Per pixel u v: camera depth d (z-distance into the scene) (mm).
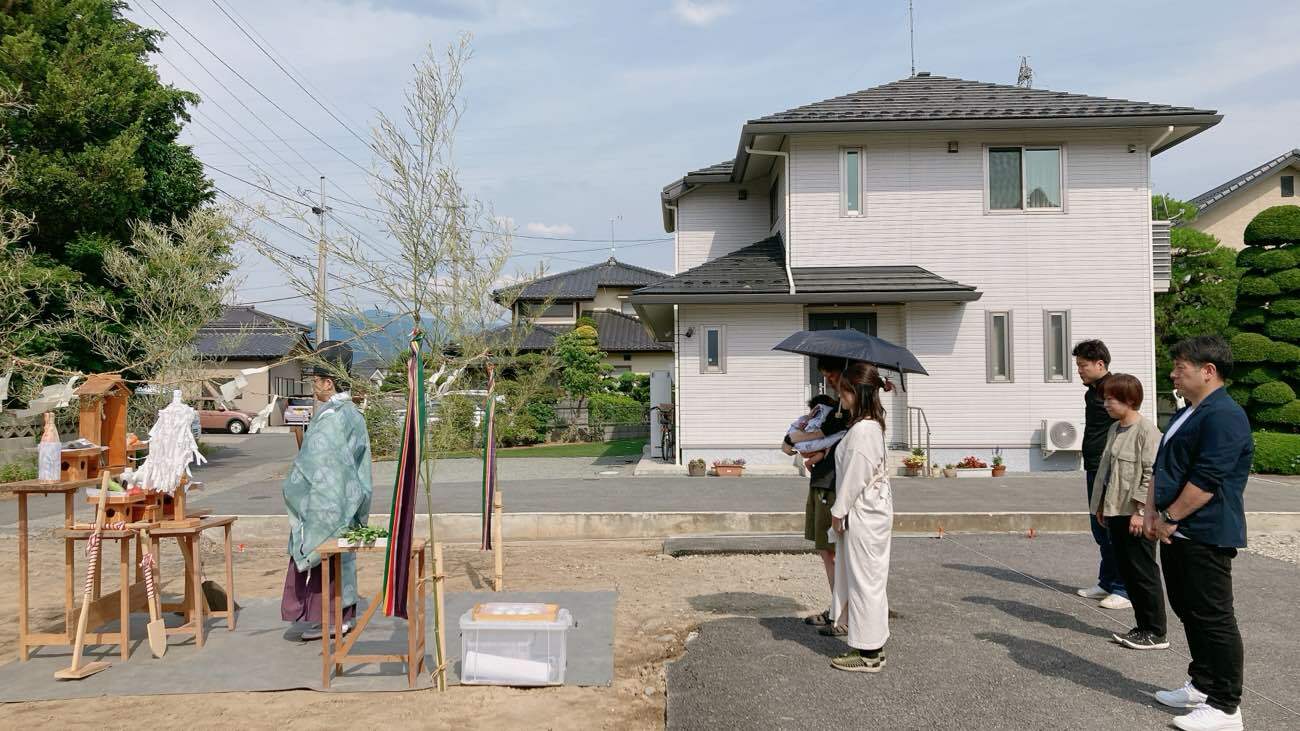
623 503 10844
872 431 4848
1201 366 4090
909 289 14219
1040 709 4281
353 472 5145
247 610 6426
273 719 4246
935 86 17531
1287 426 15742
